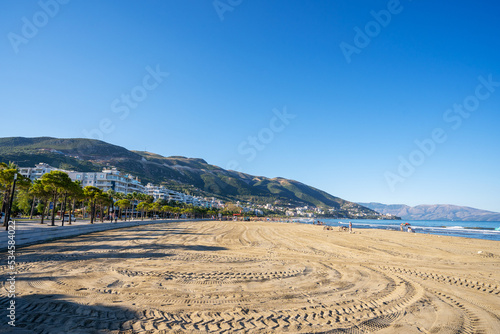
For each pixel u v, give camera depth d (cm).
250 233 3603
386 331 550
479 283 959
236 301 711
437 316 637
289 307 675
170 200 13925
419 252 1789
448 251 1856
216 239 2616
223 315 609
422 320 612
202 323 560
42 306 626
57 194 3356
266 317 604
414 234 3741
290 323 574
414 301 745
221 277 981
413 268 1220
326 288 860
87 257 1373
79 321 548
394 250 1884
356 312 651
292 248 1961
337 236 3206
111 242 2136
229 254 1596
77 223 4166
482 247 2131
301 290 830
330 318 609
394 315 638
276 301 718
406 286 902
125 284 855
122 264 1194
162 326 539
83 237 2592
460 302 744
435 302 740
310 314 630
